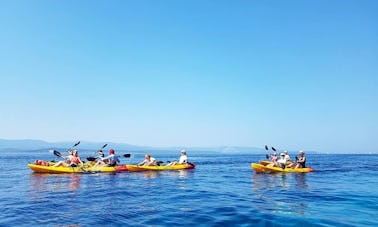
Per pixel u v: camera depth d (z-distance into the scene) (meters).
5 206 10.31
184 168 27.08
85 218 8.59
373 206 10.24
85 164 23.94
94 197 12.15
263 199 11.68
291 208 9.93
